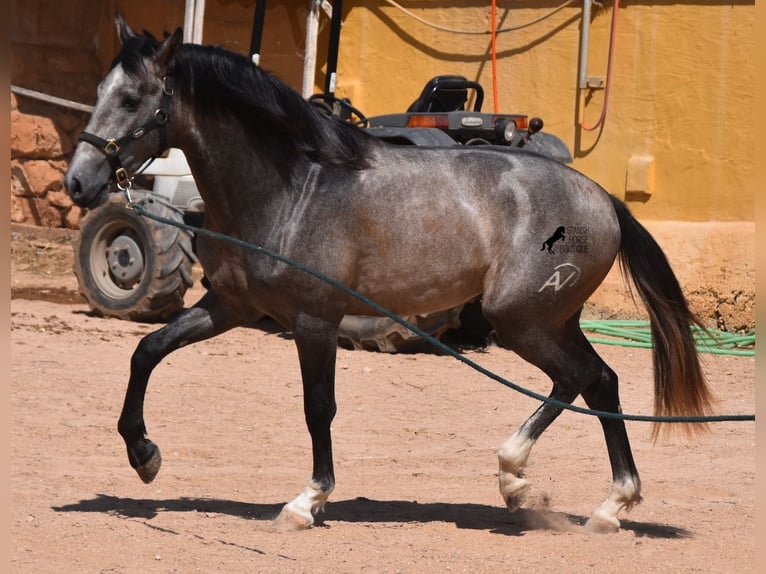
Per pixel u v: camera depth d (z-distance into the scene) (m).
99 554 8.03
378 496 10.46
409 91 22.73
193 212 18.39
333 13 20.38
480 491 10.79
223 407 13.84
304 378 9.10
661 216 21.08
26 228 24.64
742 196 20.53
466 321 18.27
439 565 8.16
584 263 9.38
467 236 9.22
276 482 10.77
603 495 10.77
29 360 15.25
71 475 10.59
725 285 20.25
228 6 24.19
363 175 9.12
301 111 9.01
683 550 8.85
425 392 15.11
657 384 9.65
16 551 7.97
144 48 8.93
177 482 10.62
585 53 21.27
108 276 18.78
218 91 8.94
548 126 21.78
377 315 9.38
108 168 8.85
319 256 8.97
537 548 8.80
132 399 9.31
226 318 9.47
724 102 20.61
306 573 7.81
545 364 9.43
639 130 21.19
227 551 8.28
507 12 21.97
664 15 20.94
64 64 26.02
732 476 11.67
